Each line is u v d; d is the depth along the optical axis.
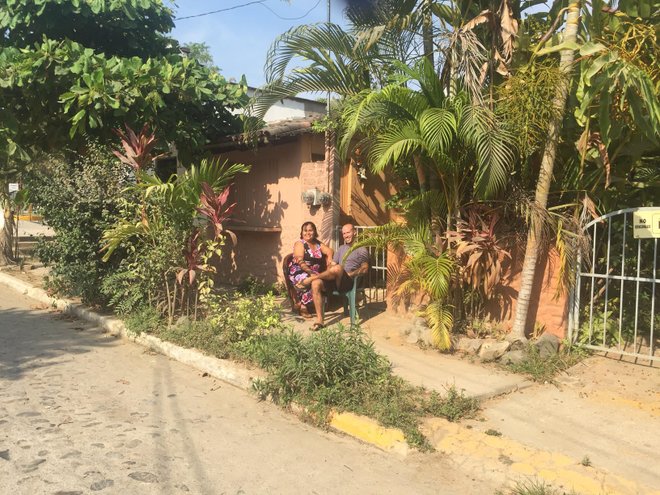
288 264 8.38
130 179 8.62
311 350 5.21
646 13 5.75
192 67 9.68
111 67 8.77
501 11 6.28
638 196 6.93
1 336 7.69
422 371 5.79
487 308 6.86
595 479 3.73
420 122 5.80
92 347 7.20
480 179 5.71
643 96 5.01
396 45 7.11
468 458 4.12
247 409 5.21
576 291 6.16
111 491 3.62
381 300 8.58
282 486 3.80
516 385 5.45
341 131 7.87
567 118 6.16
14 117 9.65
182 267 7.54
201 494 3.65
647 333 6.47
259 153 10.20
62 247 8.59
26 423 4.68
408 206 6.91
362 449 4.42
